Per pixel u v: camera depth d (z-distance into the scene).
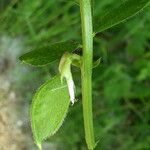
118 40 0.41
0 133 0.37
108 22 0.12
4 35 0.41
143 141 0.37
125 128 0.37
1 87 0.39
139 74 0.38
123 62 0.40
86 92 0.12
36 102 0.12
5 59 0.41
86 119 0.12
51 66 0.34
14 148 0.37
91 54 0.11
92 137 0.12
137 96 0.38
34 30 0.40
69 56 0.11
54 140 0.36
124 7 0.12
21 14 0.39
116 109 0.38
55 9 0.40
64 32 0.40
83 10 0.11
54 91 0.12
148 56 0.39
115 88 0.38
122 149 0.36
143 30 0.39
